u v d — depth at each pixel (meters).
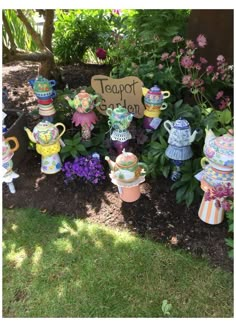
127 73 2.52
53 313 1.51
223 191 1.52
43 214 1.97
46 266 1.69
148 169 2.01
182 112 2.13
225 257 1.69
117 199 2.04
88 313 1.51
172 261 1.69
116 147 2.24
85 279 1.63
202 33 2.28
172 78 2.36
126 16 2.91
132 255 1.73
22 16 2.64
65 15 3.44
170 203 1.99
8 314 1.51
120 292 1.58
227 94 2.65
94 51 3.55
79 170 2.10
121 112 2.03
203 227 1.84
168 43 2.53
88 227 1.88
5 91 2.77
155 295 1.56
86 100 2.05
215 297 1.54
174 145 1.88
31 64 3.76
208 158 1.61
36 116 2.63
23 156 2.37
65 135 2.31
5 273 1.67
